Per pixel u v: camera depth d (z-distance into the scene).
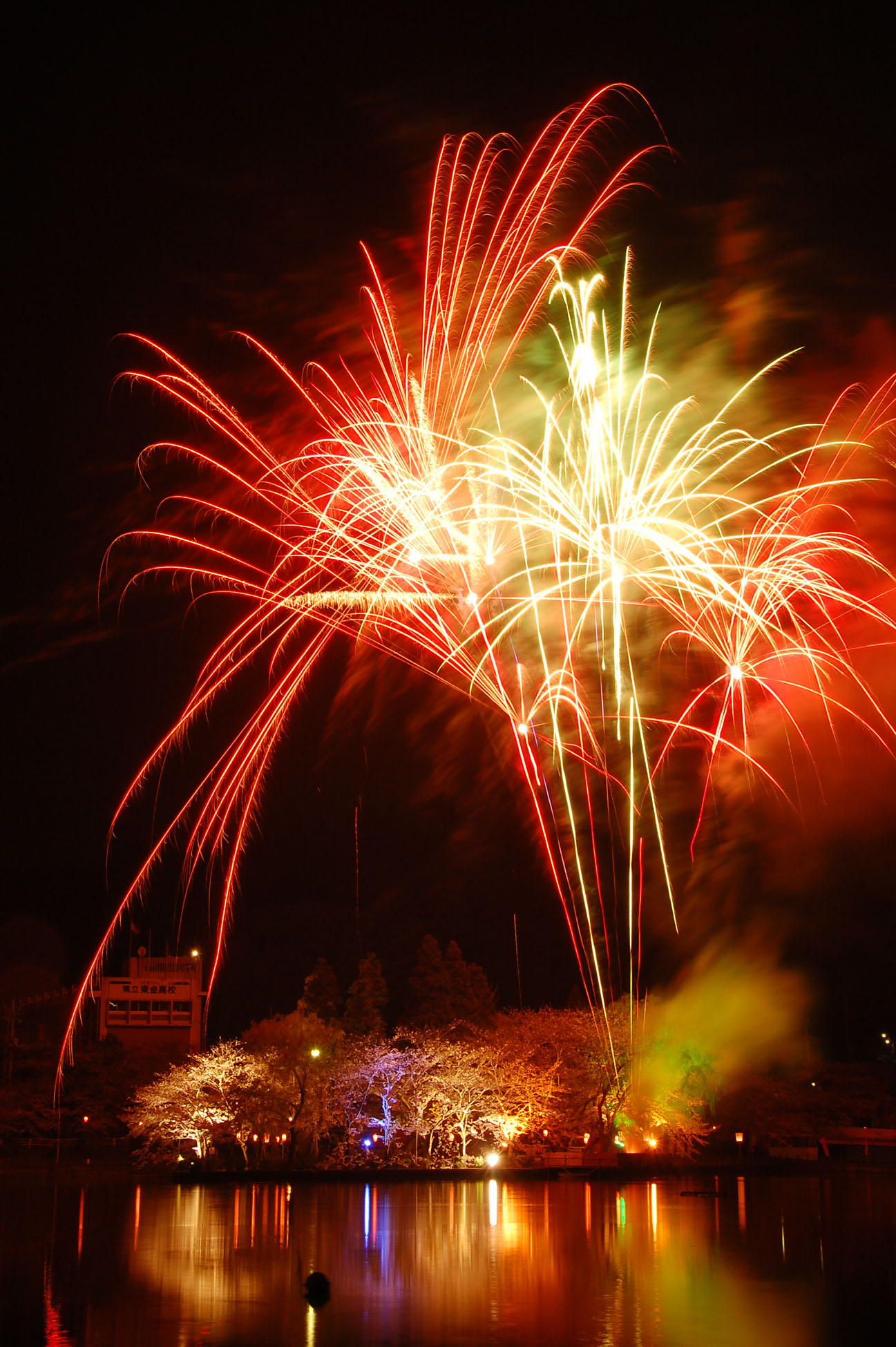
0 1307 27.06
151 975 121.25
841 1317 25.34
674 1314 25.81
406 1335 23.77
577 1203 53.28
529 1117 75.38
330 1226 43.47
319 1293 28.23
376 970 90.69
